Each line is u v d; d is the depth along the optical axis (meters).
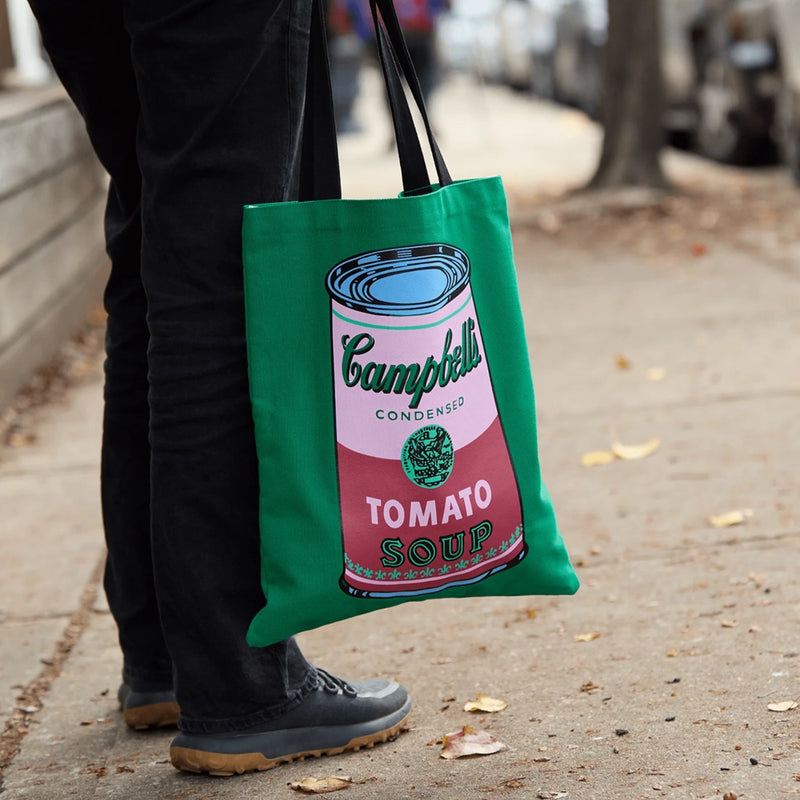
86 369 10.46
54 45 3.69
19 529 6.86
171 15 3.28
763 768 3.66
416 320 3.45
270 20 3.32
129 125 3.82
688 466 6.98
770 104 17.55
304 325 3.41
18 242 9.66
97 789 3.91
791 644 4.60
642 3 17.02
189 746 3.79
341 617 3.56
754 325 10.13
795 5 16.62
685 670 4.47
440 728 4.18
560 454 7.44
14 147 9.65
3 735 4.48
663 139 17.34
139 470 4.09
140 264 3.88
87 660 5.11
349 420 3.46
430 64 26.20
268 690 3.75
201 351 3.48
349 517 3.47
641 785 3.62
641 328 10.40
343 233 3.41
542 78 34.25
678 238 14.27
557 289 12.27
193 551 3.58
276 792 3.73
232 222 3.41
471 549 3.59
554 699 4.34
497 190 3.63
